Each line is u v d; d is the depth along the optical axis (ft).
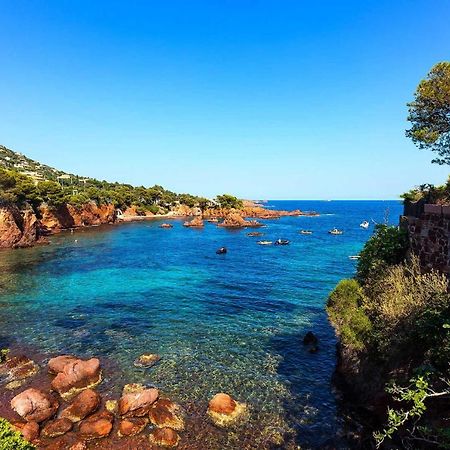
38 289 111.86
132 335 74.79
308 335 71.31
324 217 531.91
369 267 66.03
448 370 29.71
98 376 56.03
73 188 422.00
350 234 298.76
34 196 270.26
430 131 54.49
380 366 44.50
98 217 375.66
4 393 52.42
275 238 269.03
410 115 56.95
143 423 44.96
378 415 41.88
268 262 166.20
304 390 53.83
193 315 87.97
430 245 46.34
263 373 59.06
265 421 46.42
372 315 53.11
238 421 46.29
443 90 50.60
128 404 46.96
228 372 59.31
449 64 51.49
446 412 30.60
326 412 48.16
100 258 171.63
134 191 519.19
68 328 78.38
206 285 120.06
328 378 57.36
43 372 58.75
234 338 73.61
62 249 198.80
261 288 116.06
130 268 148.46
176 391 53.36
